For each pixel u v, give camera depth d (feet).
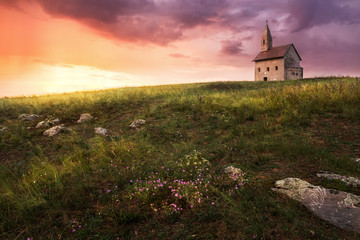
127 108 38.01
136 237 8.55
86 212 10.21
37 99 48.08
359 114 21.20
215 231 8.60
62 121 30.30
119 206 10.60
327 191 10.34
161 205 10.58
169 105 38.22
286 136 19.11
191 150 18.69
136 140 21.53
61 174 14.10
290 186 11.26
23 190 12.17
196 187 11.52
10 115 33.55
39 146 20.45
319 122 21.52
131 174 14.14
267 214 9.37
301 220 8.89
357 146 15.53
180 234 8.58
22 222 9.48
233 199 10.67
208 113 31.73
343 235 7.91
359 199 9.51
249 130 22.33
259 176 13.03
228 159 16.21
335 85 31.58
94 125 28.12
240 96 43.45
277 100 31.12
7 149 20.40
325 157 14.29
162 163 16.28
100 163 16.07
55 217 9.87
